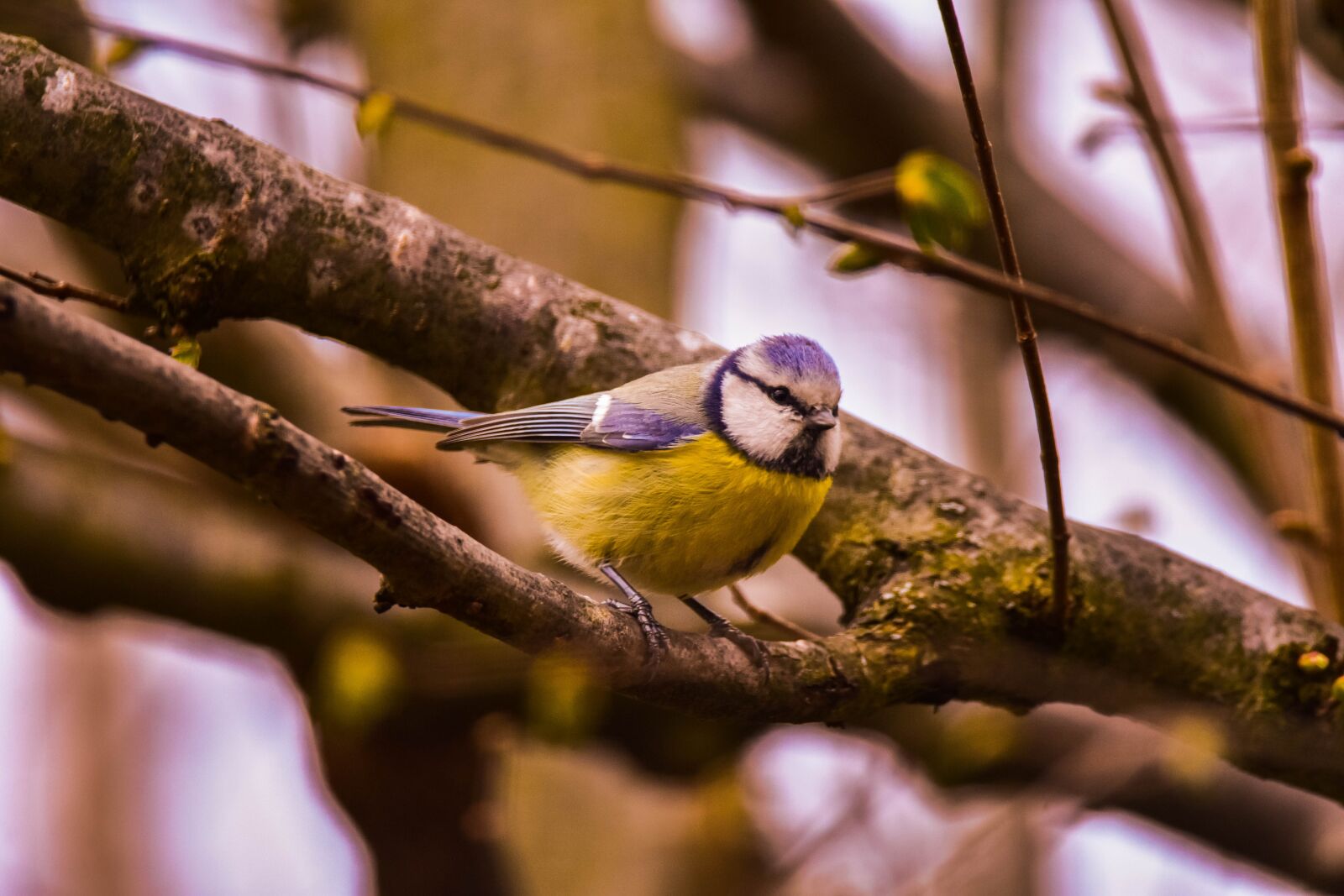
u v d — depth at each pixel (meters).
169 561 10.02
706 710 6.80
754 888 11.24
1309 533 8.39
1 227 10.98
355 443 11.18
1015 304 6.60
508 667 9.65
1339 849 10.26
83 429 11.73
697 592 8.88
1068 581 7.27
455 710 9.87
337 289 7.56
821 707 6.98
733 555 8.47
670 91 12.64
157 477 10.48
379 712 8.80
